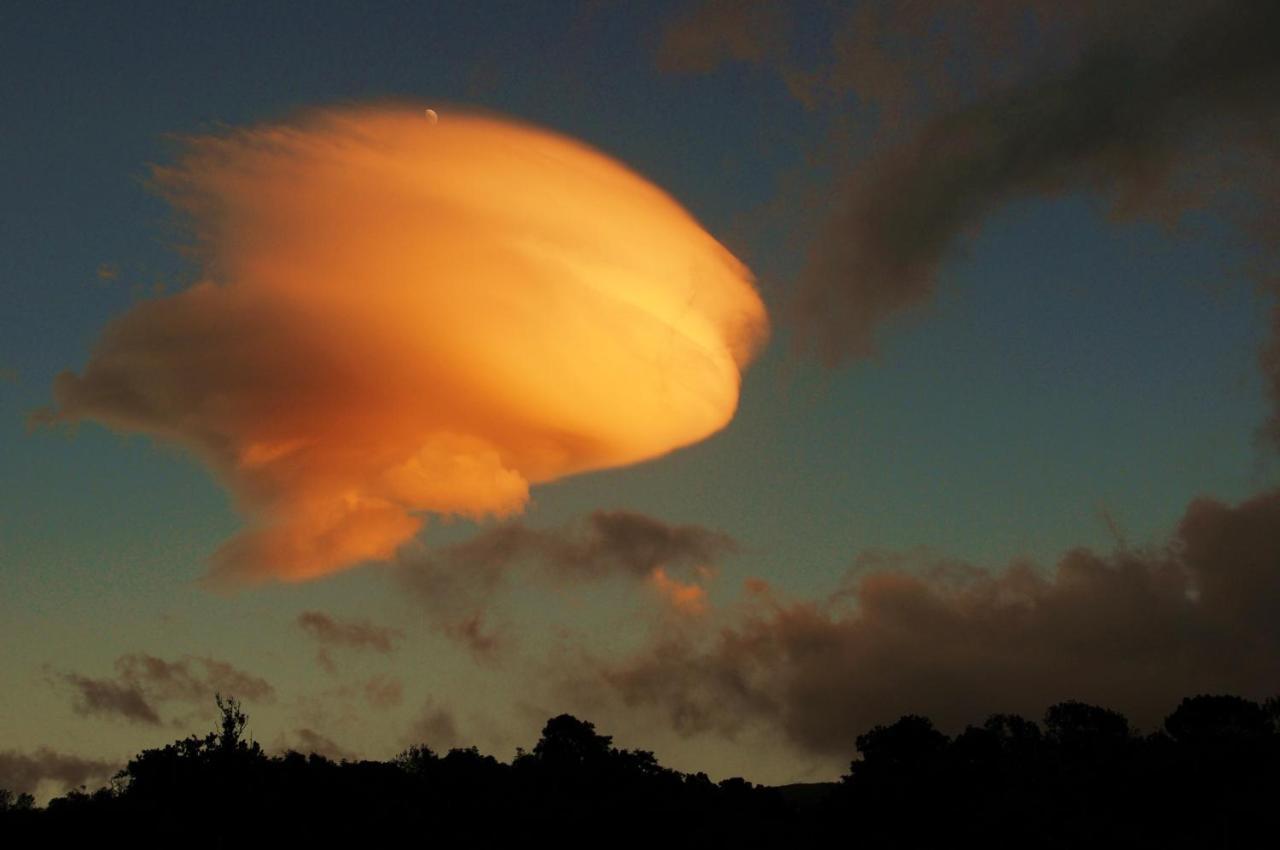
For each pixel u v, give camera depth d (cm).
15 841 8806
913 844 12650
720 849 11419
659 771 13125
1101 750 13388
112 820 9012
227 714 9725
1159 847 11119
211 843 8881
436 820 9962
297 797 9556
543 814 10725
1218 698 14512
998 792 12925
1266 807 11369
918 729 14550
